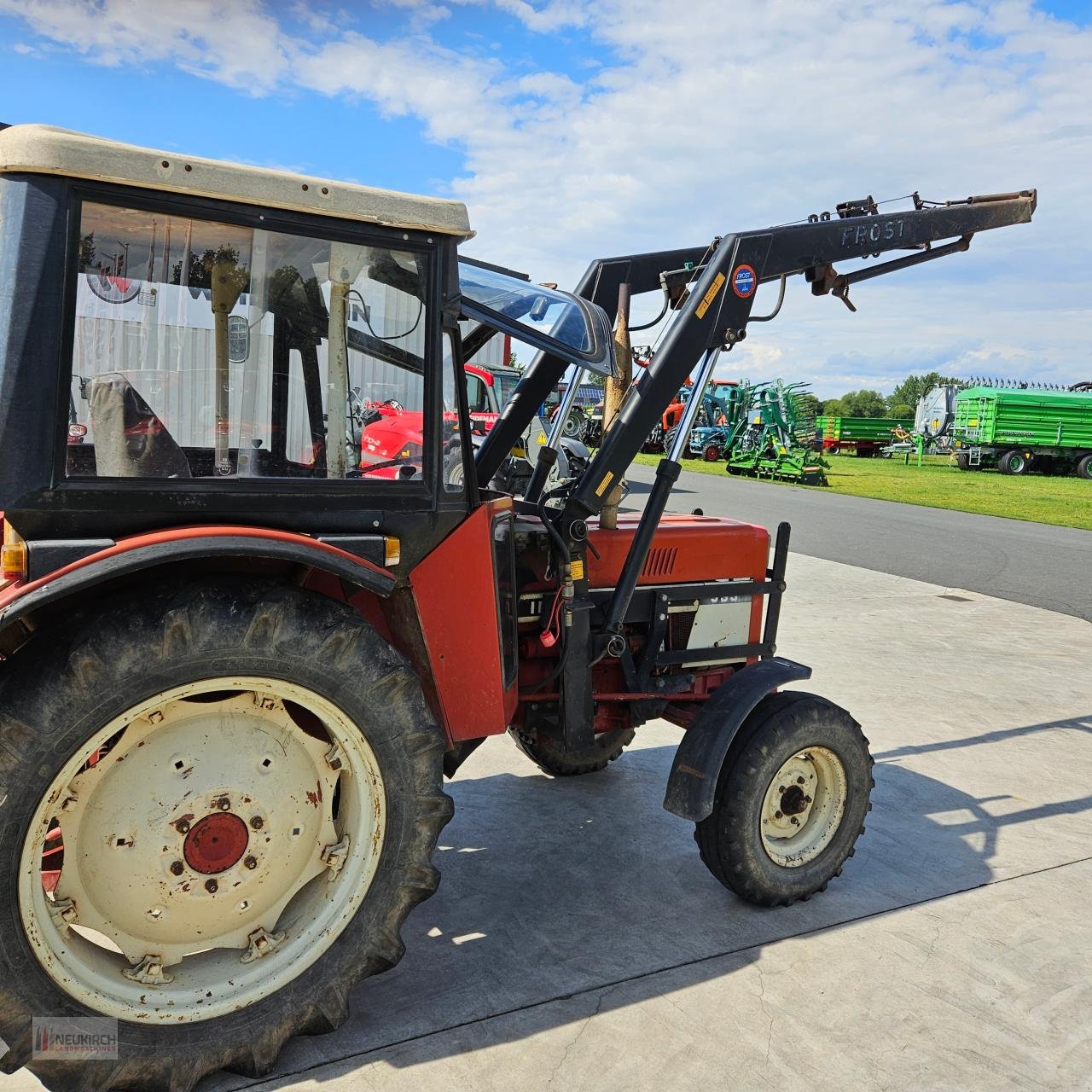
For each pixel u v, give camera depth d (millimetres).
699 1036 2547
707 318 3359
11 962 2008
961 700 5777
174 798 2225
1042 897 3391
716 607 3879
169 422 2195
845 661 6602
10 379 1980
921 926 3168
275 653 2180
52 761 1987
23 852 1989
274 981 2311
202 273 2191
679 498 17594
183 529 2123
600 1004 2670
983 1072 2453
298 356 2338
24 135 1966
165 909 2246
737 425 26078
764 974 2852
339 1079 2328
